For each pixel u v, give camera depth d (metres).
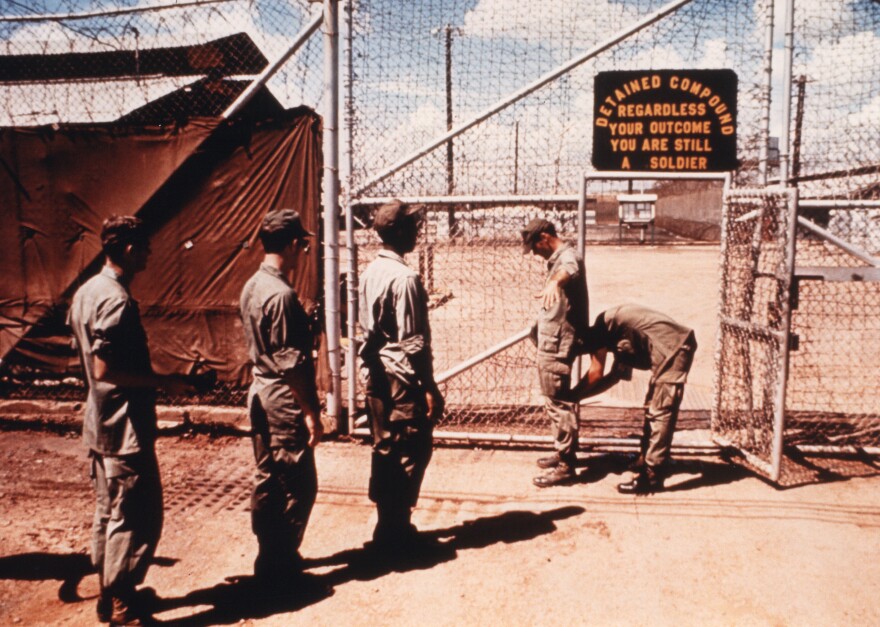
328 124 4.70
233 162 4.91
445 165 4.76
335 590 3.12
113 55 5.30
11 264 5.22
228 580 3.21
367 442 5.07
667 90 4.40
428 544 3.55
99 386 2.62
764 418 4.47
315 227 4.91
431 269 5.72
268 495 3.01
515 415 5.54
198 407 5.30
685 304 12.20
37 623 2.87
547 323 4.18
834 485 4.25
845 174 4.48
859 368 7.24
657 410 4.03
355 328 4.99
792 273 3.94
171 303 5.13
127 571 2.67
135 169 5.00
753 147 4.44
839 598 3.00
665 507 3.96
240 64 5.43
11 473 4.49
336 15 4.60
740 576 3.20
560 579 3.19
